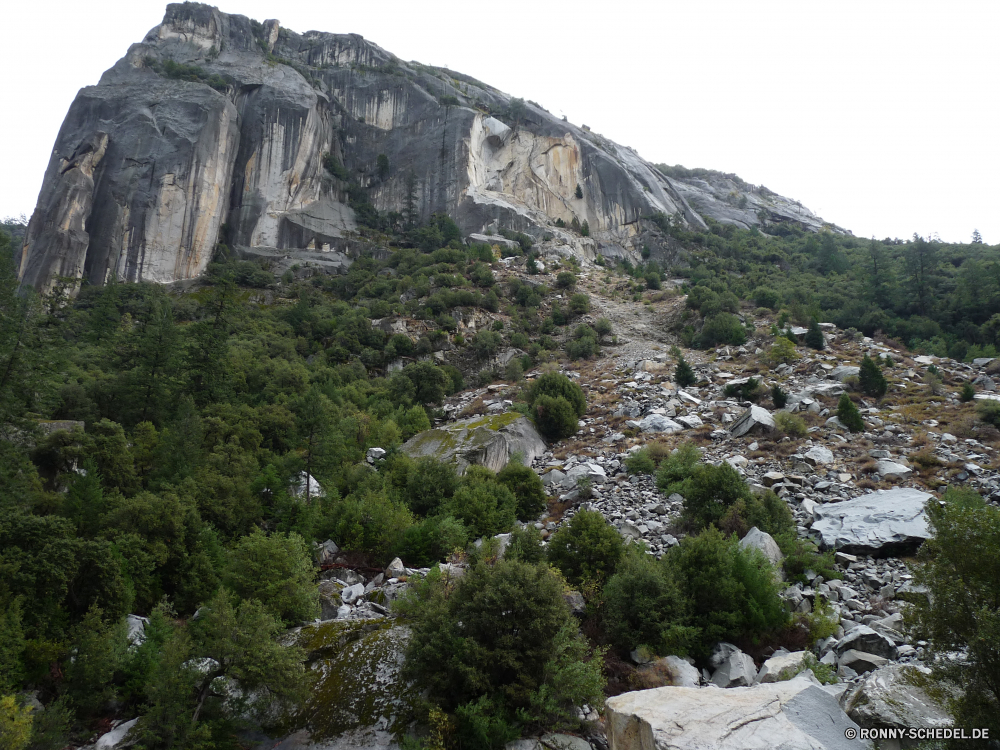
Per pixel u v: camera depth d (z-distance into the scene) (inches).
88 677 563.5
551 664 523.8
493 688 522.9
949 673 407.5
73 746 529.3
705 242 3641.7
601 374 1856.5
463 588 585.9
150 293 2559.1
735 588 648.4
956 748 383.6
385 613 714.2
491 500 973.8
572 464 1231.5
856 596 701.3
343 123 4062.5
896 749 411.8
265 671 545.6
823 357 1631.4
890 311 2027.6
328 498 998.4
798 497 956.0
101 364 1579.7
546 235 3511.3
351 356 2058.3
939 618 418.3
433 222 3597.4
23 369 931.3
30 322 979.9
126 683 583.2
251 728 562.3
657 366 1825.8
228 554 804.0
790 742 407.5
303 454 1126.4
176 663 538.6
